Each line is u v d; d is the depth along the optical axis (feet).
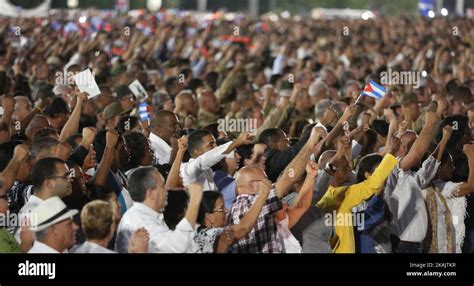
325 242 73.82
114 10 489.26
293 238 70.85
